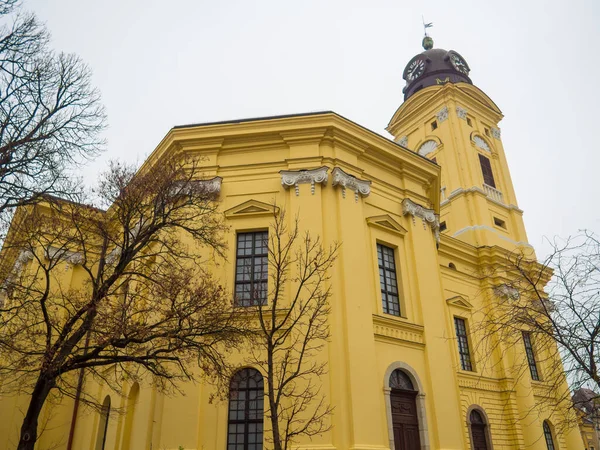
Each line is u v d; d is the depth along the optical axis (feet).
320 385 47.09
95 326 37.65
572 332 31.55
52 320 41.63
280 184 57.67
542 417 78.13
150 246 54.24
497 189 105.70
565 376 32.45
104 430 62.80
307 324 48.16
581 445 82.48
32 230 39.86
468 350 78.38
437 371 56.85
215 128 60.08
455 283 82.69
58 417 65.98
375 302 56.03
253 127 59.77
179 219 43.37
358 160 62.13
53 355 34.63
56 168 36.94
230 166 59.41
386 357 53.62
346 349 49.52
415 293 60.49
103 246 42.47
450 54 123.44
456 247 85.92
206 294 39.24
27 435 33.17
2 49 36.32
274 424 31.45
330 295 46.50
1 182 34.45
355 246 55.16
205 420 47.21
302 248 53.06
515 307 35.99
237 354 49.24
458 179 102.32
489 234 94.48
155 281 39.63
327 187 56.90
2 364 52.49
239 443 46.83
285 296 51.47
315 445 45.03
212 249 53.88
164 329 38.42
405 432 52.29
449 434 54.19
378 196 62.44
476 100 113.60
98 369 62.85
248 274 54.03
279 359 48.32
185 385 48.37
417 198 66.90
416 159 67.41
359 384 48.65
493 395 76.69
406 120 119.65
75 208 41.63
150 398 51.03
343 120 60.08
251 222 56.18
